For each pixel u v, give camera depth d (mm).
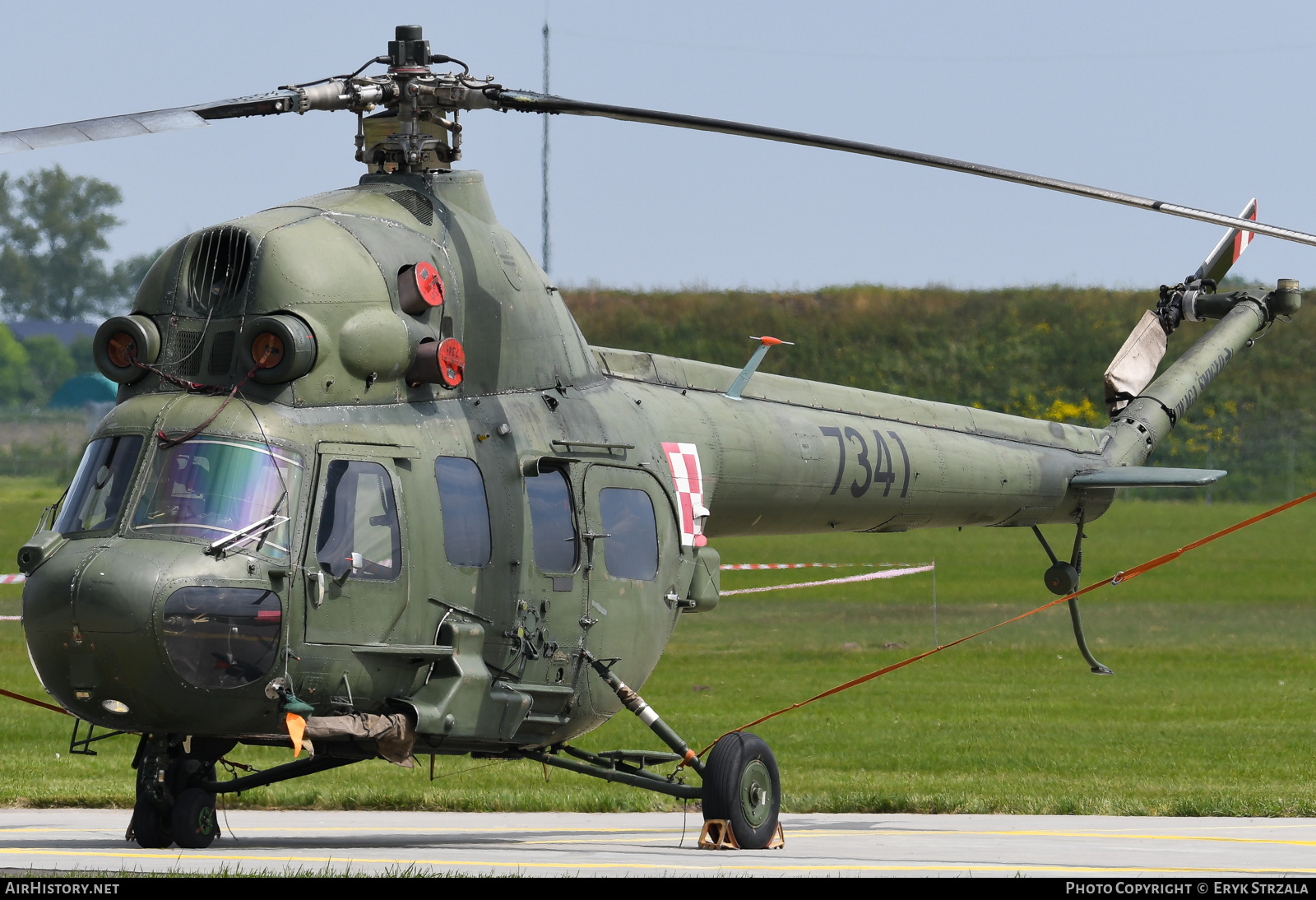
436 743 32969
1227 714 75375
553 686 35531
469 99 35906
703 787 35062
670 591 39250
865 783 52281
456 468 33812
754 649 101938
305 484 30969
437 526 32844
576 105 34969
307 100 34438
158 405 31344
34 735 66375
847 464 46625
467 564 33500
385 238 33906
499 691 33969
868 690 84125
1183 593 129125
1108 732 68375
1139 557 147375
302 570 30484
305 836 37719
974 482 50906
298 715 29969
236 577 29719
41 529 31625
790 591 130750
